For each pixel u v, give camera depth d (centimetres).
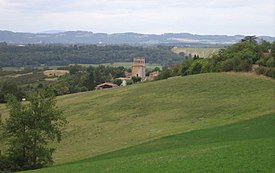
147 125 8019
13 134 5403
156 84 12062
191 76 12175
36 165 5312
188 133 6469
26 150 5350
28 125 5419
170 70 16175
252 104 8275
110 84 17800
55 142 7588
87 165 4459
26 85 17588
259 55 11875
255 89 9481
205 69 13600
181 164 3538
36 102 5466
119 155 5491
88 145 7056
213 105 8769
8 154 5347
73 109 10762
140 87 12144
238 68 11625
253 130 5716
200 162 3500
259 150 3681
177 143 5725
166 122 8031
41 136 5400
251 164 3200
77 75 19862
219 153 3800
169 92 10688
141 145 6122
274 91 9075
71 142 7525
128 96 11175
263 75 10612
